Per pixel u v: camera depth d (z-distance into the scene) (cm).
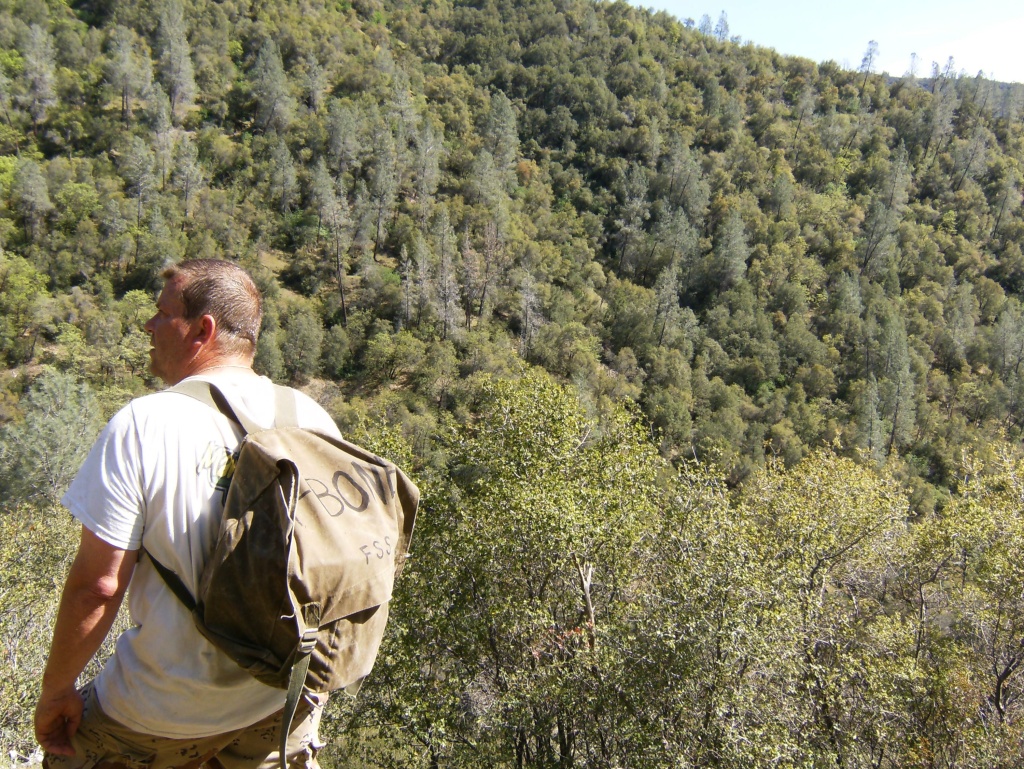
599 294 7644
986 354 7050
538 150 10350
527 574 1071
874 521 1326
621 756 819
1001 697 1120
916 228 9312
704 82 12112
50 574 1345
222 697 134
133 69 8075
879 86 12419
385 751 1038
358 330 6284
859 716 942
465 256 7038
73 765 143
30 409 4016
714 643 809
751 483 1448
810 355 6875
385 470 142
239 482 125
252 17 10438
